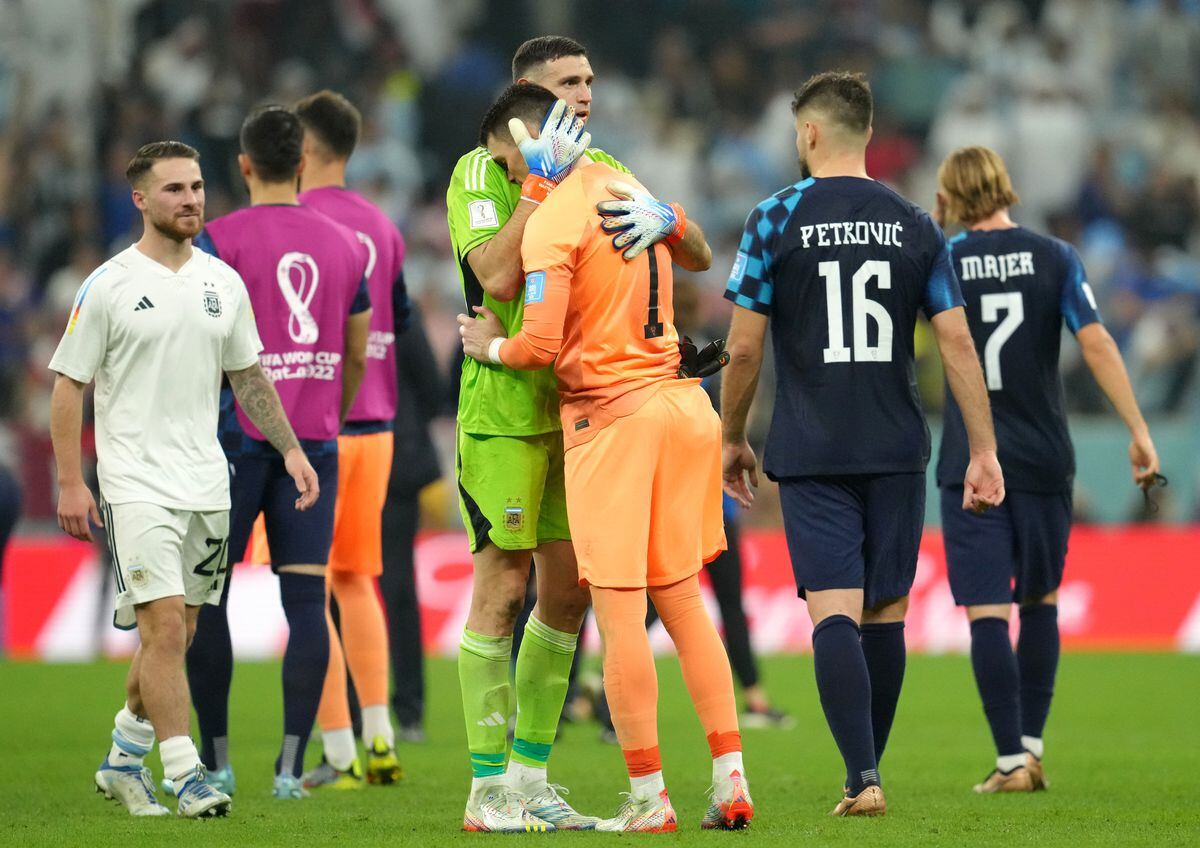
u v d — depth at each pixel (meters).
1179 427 49.44
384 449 23.44
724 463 19.27
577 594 17.84
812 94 19.02
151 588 18.56
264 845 16.09
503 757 17.42
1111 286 61.50
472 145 68.75
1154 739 27.91
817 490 18.45
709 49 76.06
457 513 48.88
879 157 70.69
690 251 17.69
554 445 17.58
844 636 18.06
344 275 21.89
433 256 63.72
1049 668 22.48
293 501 21.33
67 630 43.75
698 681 17.09
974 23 76.62
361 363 22.36
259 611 43.88
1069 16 76.44
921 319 49.25
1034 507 21.92
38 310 57.28
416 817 18.62
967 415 18.59
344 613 23.02
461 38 75.81
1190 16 77.06
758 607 45.34
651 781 16.86
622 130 70.69
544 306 16.25
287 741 21.03
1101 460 49.41
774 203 18.70
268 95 69.19
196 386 19.16
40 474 48.31
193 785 18.45
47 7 67.88
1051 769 24.00
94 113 66.62
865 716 18.03
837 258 18.39
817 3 77.00
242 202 63.81
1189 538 44.84
